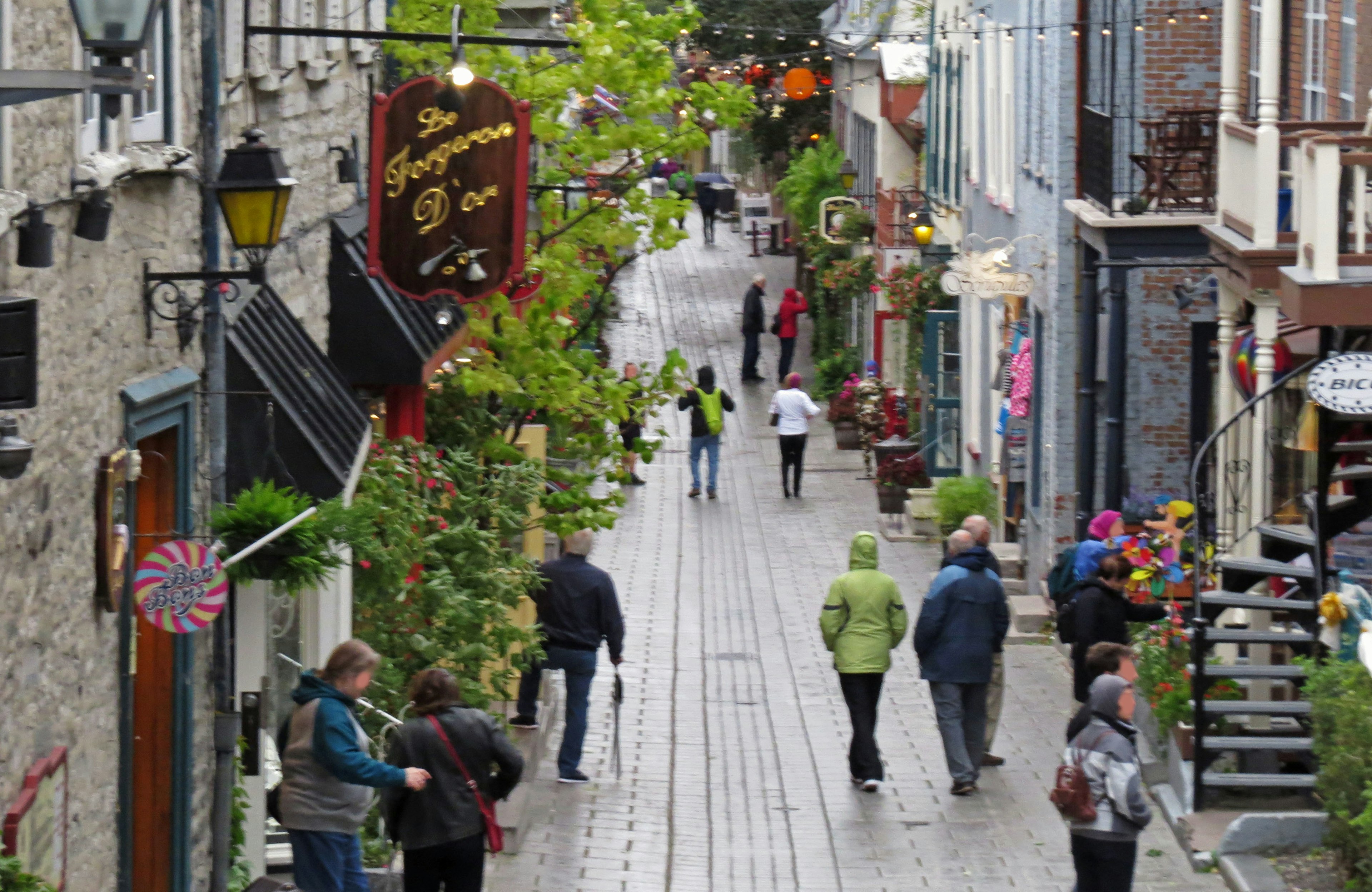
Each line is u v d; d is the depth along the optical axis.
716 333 54.56
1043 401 24.78
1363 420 16.25
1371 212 15.47
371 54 17.39
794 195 51.56
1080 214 21.06
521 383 18.94
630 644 22.69
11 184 7.36
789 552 28.78
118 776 9.33
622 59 18.62
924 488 31.59
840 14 53.94
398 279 13.66
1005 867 14.22
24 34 7.73
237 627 12.40
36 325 6.74
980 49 32.22
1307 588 15.78
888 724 18.86
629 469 34.31
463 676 14.91
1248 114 20.14
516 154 13.70
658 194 25.94
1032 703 19.52
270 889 11.28
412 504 14.78
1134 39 22.39
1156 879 13.46
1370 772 12.39
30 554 7.74
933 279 34.44
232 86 11.76
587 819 15.38
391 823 10.77
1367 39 16.53
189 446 10.53
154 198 9.89
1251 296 16.69
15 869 6.71
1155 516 21.17
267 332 12.58
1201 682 14.46
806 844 14.84
